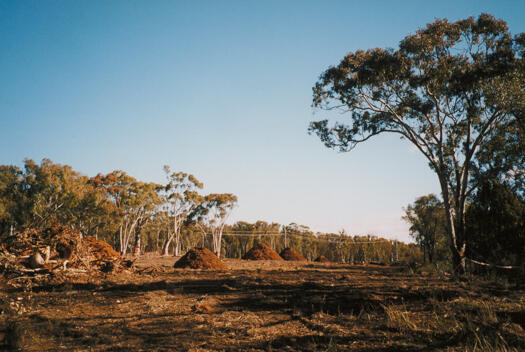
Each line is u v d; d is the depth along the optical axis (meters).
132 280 12.37
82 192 47.75
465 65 20.39
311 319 6.24
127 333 5.62
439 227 44.34
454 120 21.53
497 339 4.61
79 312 7.25
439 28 20.17
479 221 11.88
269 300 8.09
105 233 59.25
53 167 45.41
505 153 20.39
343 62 22.28
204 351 4.69
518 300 6.98
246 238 95.12
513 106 17.44
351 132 23.91
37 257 12.56
